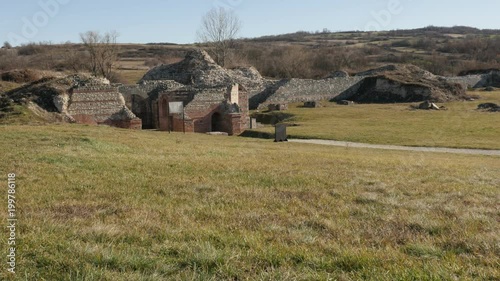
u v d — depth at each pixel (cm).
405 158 2070
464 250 572
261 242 589
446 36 14275
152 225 661
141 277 458
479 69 8931
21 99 3403
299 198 912
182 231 632
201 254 518
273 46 11438
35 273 466
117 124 3700
